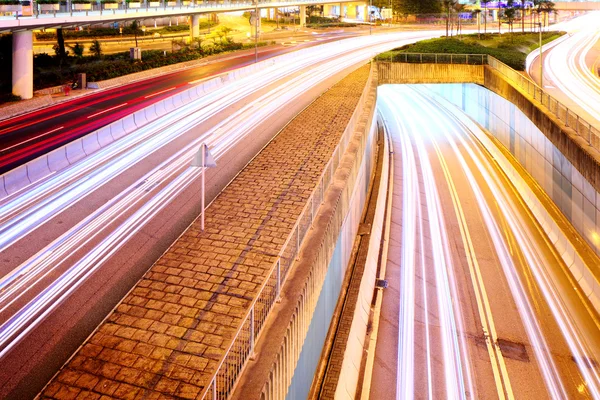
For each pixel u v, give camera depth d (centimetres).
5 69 3797
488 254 2241
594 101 3584
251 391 696
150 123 2808
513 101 3422
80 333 957
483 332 1694
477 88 4322
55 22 3462
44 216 1547
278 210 1490
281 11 12500
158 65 5153
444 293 1923
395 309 1797
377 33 8675
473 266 2134
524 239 2395
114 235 1405
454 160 3553
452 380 1449
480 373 1488
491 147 3738
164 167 2031
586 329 1714
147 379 779
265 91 3809
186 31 9206
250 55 6406
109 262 1246
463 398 1381
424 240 2367
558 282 2020
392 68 4309
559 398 1398
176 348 855
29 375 838
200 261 1178
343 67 5112
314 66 5238
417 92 5634
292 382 886
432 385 1423
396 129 4334
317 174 1812
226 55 6400
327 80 4278
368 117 2583
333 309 1420
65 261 1257
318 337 1167
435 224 2545
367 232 2083
